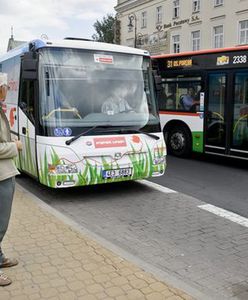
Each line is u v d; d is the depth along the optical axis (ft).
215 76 38.19
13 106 30.19
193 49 128.57
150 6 147.54
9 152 13.26
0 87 13.07
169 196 26.84
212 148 38.96
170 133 43.68
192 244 18.61
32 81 25.82
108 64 26.32
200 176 33.35
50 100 24.38
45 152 24.06
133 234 19.83
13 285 13.47
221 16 116.06
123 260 15.46
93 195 26.89
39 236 17.74
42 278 13.96
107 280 13.84
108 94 25.81
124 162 25.29
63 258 15.55
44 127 24.16
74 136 24.12
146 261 16.71
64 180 23.79
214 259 16.99
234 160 41.45
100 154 24.45
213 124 38.73
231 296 13.93
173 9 135.64
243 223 21.61
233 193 27.96
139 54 27.71
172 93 43.06
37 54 24.88
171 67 42.80
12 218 20.06
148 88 27.61
